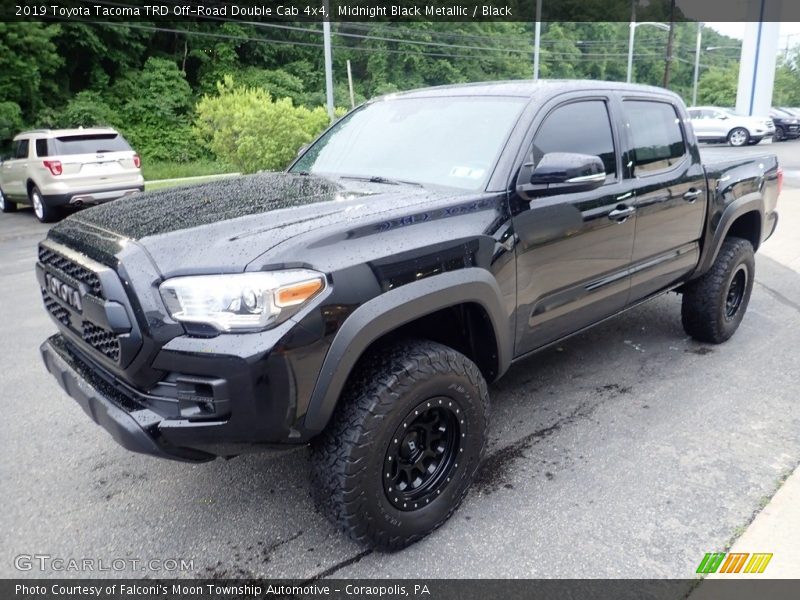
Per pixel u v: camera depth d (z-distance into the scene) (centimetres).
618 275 364
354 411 234
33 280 738
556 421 368
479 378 269
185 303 211
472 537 267
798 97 8088
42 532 275
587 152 338
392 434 239
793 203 1152
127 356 219
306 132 1788
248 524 279
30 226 1175
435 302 248
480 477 311
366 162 348
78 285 239
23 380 437
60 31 2380
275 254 214
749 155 496
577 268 329
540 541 263
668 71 3744
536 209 297
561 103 325
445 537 267
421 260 245
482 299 268
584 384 418
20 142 1255
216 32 3316
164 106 2920
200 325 210
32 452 340
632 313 563
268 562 255
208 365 208
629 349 479
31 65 2230
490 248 273
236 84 3244
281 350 210
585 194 327
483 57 4647
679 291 477
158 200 290
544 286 311
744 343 489
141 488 307
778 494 289
